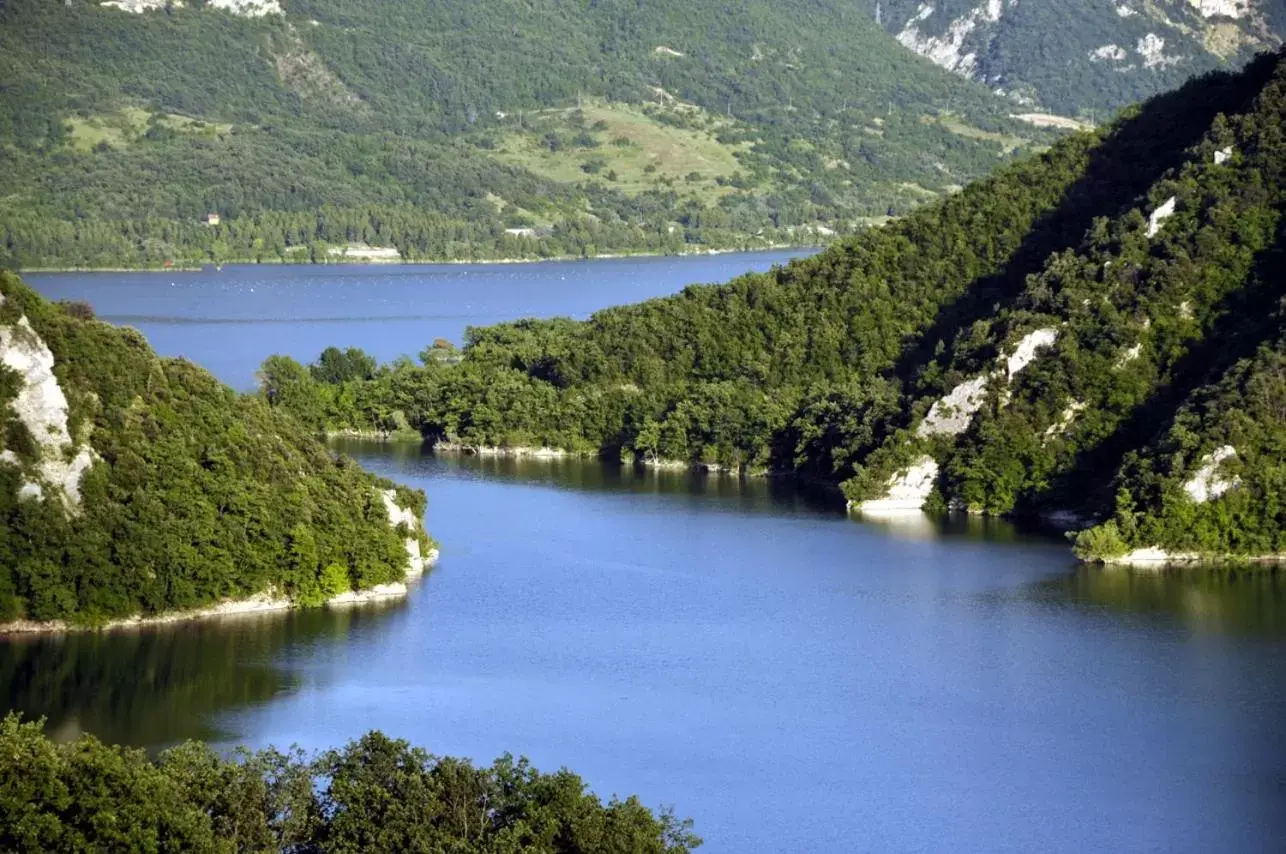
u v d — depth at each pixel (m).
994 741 179.38
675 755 174.50
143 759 145.62
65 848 129.12
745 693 193.00
